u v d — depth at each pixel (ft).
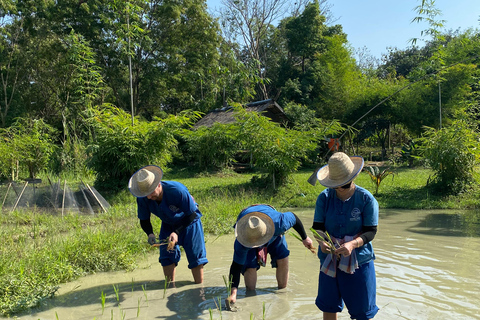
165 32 95.50
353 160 12.16
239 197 39.32
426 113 73.61
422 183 47.21
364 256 11.46
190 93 105.19
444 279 17.01
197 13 96.17
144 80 94.02
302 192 43.29
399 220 30.63
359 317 11.59
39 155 57.98
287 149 43.52
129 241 22.99
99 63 91.15
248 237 13.84
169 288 17.08
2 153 52.06
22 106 88.12
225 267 19.86
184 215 16.60
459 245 22.68
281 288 16.62
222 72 97.81
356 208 11.51
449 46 74.90
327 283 11.78
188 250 17.01
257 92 130.93
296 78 112.16
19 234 25.00
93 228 27.73
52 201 36.09
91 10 86.33
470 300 14.75
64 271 18.61
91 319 14.07
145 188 15.44
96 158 43.57
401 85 78.59
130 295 16.40
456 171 39.17
